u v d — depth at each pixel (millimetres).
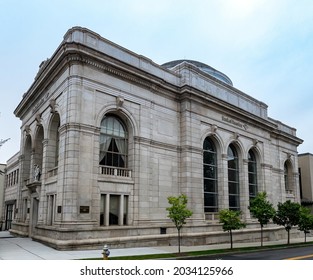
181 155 29953
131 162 26500
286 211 31797
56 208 23016
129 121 26797
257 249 24953
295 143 50188
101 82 25031
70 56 23766
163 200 27734
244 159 36531
